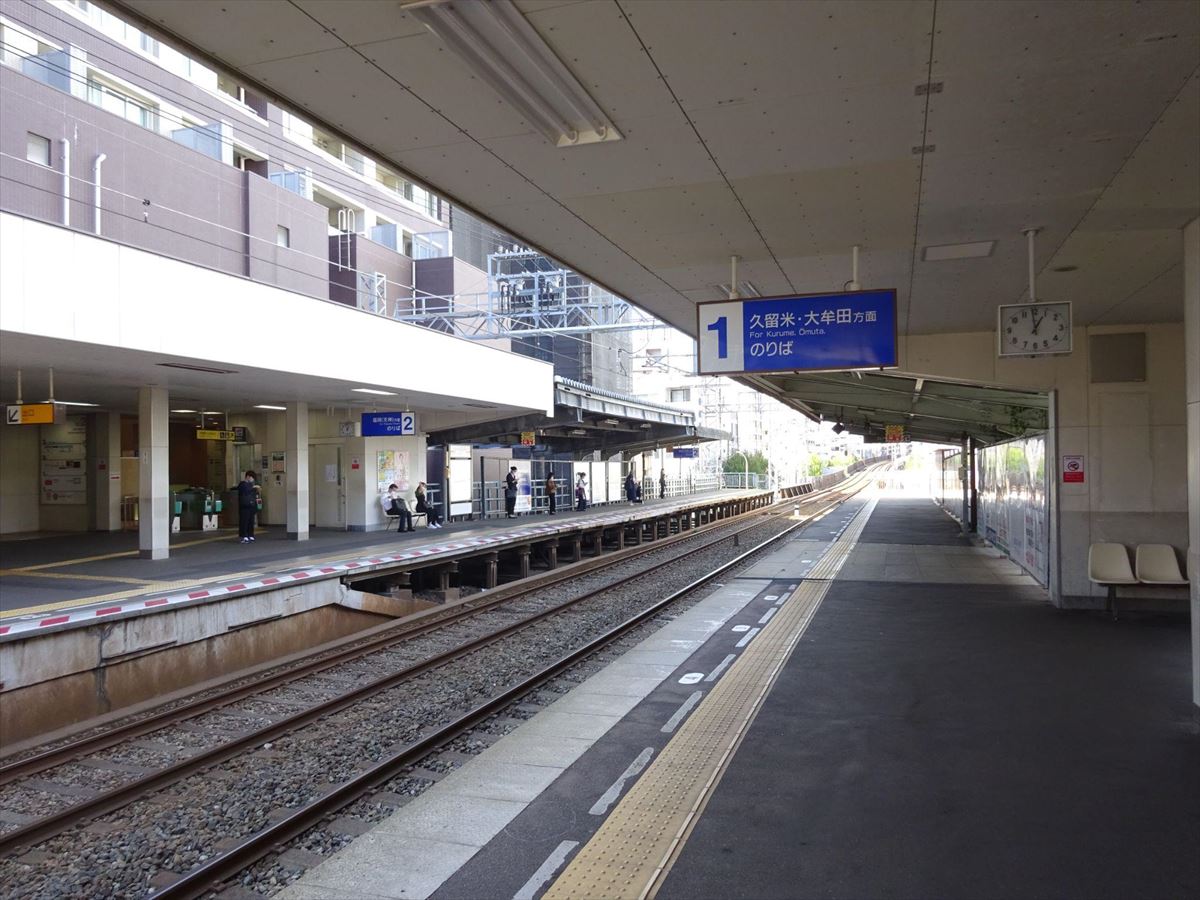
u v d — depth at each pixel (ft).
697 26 13.33
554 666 28.02
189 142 78.54
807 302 25.44
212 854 16.01
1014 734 19.54
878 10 12.78
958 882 12.67
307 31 13.65
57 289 35.17
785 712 21.71
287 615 39.01
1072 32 13.32
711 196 21.34
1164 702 22.00
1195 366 20.61
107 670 30.22
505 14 12.93
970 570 51.88
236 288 44.55
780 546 72.59
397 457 78.84
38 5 63.10
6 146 56.08
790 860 13.47
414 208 120.37
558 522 77.61
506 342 114.42
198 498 73.10
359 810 17.30
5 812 19.42
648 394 198.90
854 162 18.86
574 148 18.42
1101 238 24.03
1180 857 13.37
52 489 73.56
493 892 12.84
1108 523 36.35
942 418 60.34
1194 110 16.02
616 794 16.69
